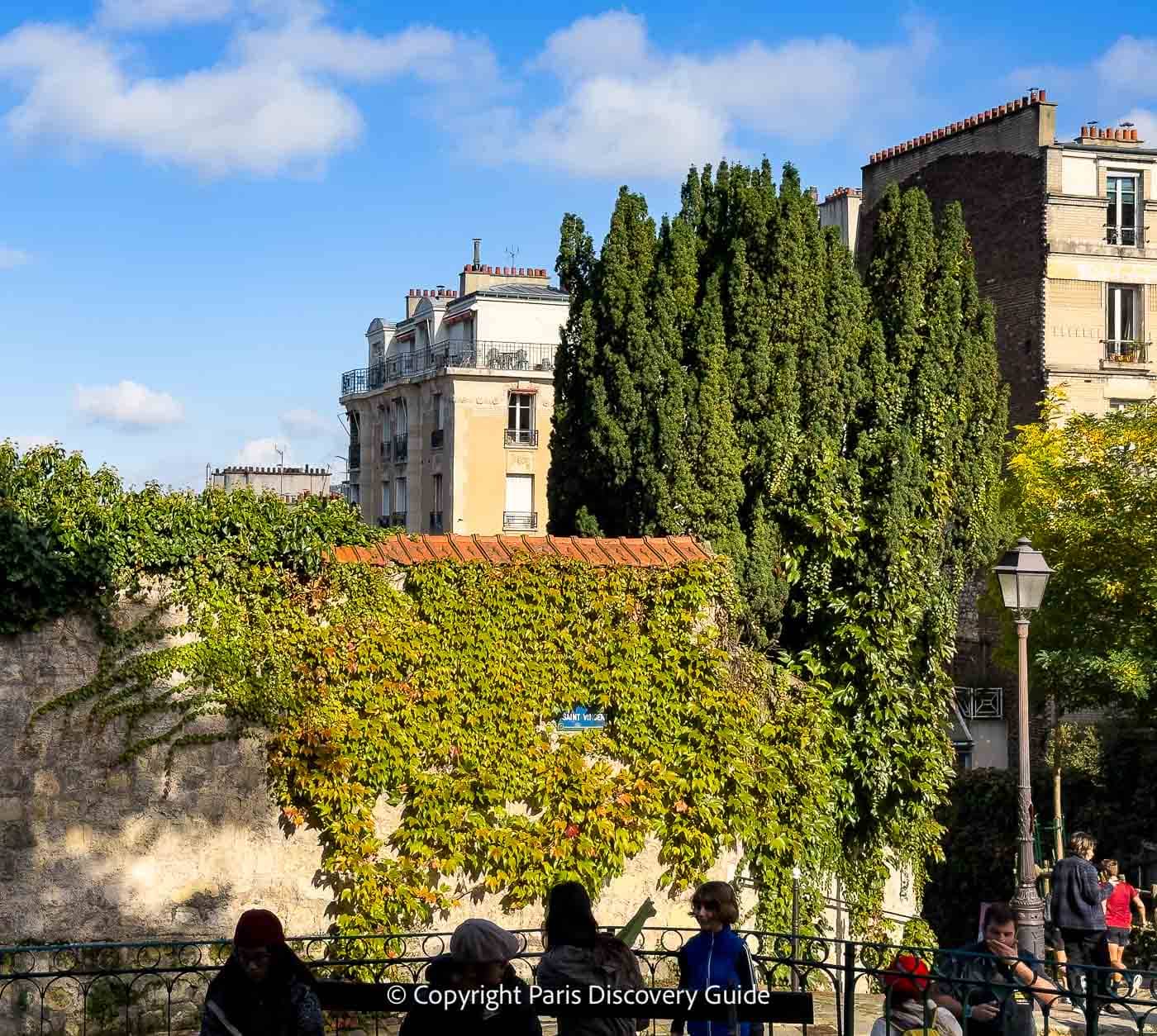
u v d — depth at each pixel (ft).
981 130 133.59
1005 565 54.85
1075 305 127.95
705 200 70.28
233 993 25.44
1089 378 127.85
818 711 58.59
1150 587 82.07
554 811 51.08
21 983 44.29
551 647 51.31
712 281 64.28
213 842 47.11
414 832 49.19
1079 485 87.45
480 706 50.26
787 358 63.26
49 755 45.24
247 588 47.75
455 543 52.08
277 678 47.93
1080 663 83.35
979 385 71.00
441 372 225.76
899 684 61.11
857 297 67.05
